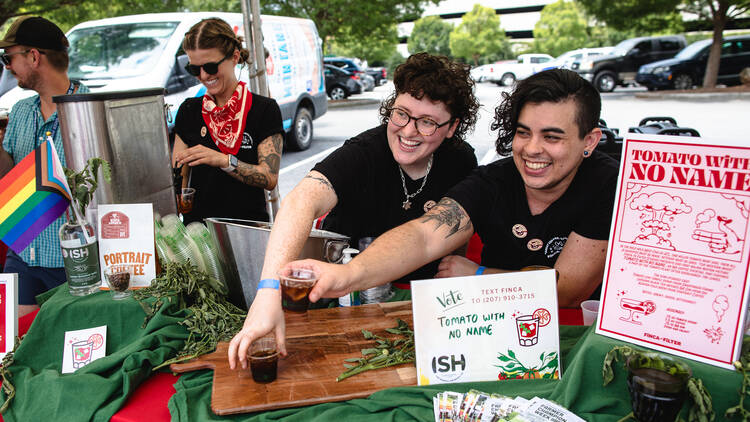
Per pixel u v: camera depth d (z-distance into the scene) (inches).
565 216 67.7
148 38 257.9
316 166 72.0
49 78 88.7
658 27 711.7
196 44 96.8
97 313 64.6
